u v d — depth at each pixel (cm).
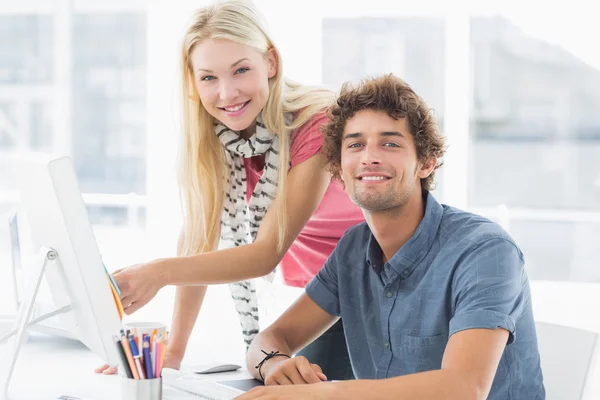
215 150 181
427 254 143
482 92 411
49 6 444
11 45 447
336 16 387
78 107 449
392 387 116
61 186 117
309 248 187
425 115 141
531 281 410
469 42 381
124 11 442
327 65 392
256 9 168
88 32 445
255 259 165
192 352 188
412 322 143
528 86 409
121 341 115
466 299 130
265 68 167
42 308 166
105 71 446
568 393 148
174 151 385
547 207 419
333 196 178
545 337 153
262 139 173
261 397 115
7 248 430
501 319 125
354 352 157
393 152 139
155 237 387
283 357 149
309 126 171
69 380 146
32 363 161
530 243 434
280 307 332
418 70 392
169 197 386
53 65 447
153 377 116
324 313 161
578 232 428
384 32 389
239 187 185
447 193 384
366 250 154
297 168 171
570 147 413
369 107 140
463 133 382
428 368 142
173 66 385
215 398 131
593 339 147
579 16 391
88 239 119
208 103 166
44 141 452
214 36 160
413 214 144
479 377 120
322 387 116
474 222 142
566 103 409
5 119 450
